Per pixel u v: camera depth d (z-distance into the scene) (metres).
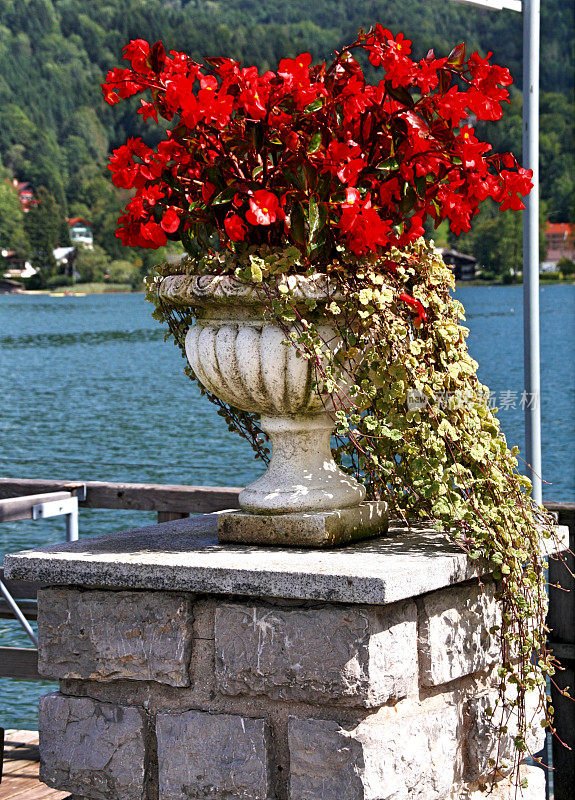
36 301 61.06
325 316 2.24
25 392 43.25
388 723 2.08
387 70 2.22
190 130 2.24
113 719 2.22
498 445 2.41
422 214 2.35
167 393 43.28
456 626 2.26
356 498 2.37
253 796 2.11
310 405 2.26
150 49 2.30
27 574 2.24
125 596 2.21
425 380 2.29
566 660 3.40
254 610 2.10
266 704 2.12
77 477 29.23
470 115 2.38
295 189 2.18
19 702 7.07
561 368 35.09
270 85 2.22
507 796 2.41
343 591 1.96
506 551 2.26
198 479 28.39
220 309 2.29
